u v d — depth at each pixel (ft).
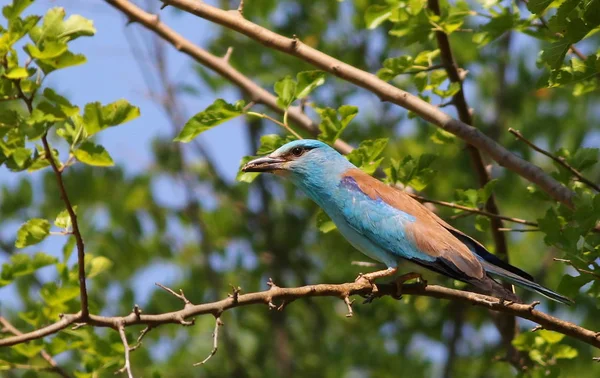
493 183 33.73
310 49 34.27
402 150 54.39
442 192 52.85
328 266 56.18
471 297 29.12
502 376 53.78
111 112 27.45
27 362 34.32
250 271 56.90
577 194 31.73
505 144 56.24
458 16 35.17
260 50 54.80
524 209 55.21
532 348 34.01
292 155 34.99
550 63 27.58
